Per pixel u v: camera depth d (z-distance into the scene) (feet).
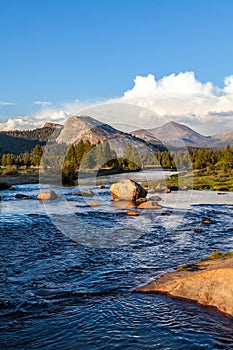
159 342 22.94
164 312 27.14
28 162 269.85
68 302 29.53
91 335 23.99
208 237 56.08
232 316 25.89
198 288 29.71
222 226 65.67
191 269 35.50
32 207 85.76
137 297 30.27
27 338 23.68
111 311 27.63
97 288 32.65
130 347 22.43
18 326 25.38
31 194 115.96
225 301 27.43
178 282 31.42
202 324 25.08
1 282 34.12
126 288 32.55
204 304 28.04
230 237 56.29
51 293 31.45
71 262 41.19
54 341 23.31
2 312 27.61
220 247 49.47
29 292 31.65
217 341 22.88
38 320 26.32
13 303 29.27
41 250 46.50
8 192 123.44
